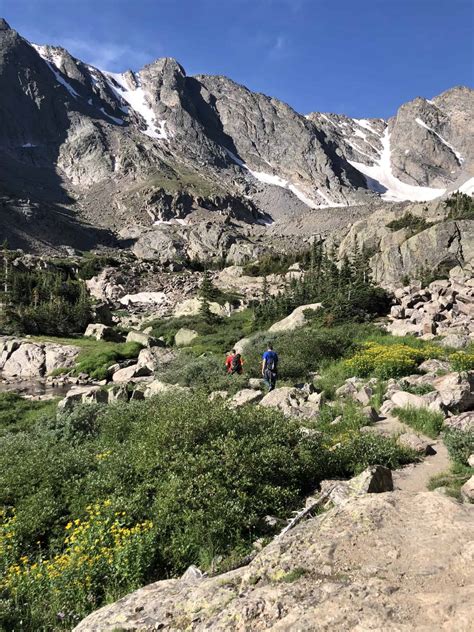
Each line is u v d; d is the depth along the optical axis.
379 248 80.38
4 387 34.22
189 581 4.61
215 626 3.34
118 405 15.32
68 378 36.78
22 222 176.88
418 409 12.29
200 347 39.41
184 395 15.21
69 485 9.37
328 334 25.52
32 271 99.19
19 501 9.16
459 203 80.25
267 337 28.69
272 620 3.21
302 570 3.66
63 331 57.56
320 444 9.69
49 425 14.73
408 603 3.07
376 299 37.91
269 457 8.44
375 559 3.60
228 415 9.91
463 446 9.26
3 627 5.38
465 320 29.08
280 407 14.01
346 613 3.07
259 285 97.81
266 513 7.57
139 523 7.46
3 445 12.92
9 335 52.28
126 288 103.75
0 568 6.94
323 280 52.22
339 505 4.58
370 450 9.44
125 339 53.28
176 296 98.69
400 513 4.20
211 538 6.75
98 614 4.25
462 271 53.94
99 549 6.69
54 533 8.12
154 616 3.91
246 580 3.86
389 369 17.84
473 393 12.73
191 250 183.38
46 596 6.09
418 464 9.22
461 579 3.23
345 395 15.62
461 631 2.75
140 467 8.85
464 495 7.21
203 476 7.83
